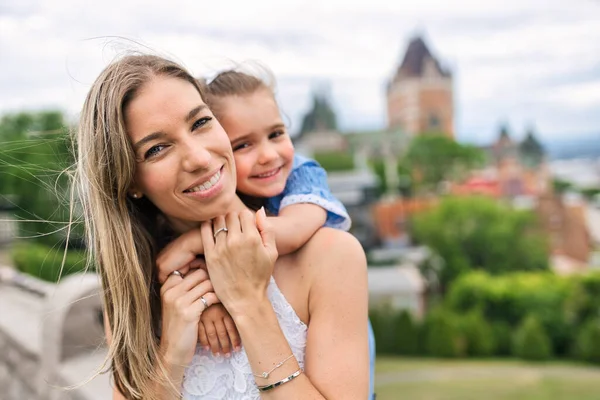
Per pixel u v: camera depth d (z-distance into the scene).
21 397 3.17
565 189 67.81
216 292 1.17
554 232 53.94
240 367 1.19
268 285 1.20
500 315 34.81
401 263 50.69
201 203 1.16
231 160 1.20
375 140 69.94
